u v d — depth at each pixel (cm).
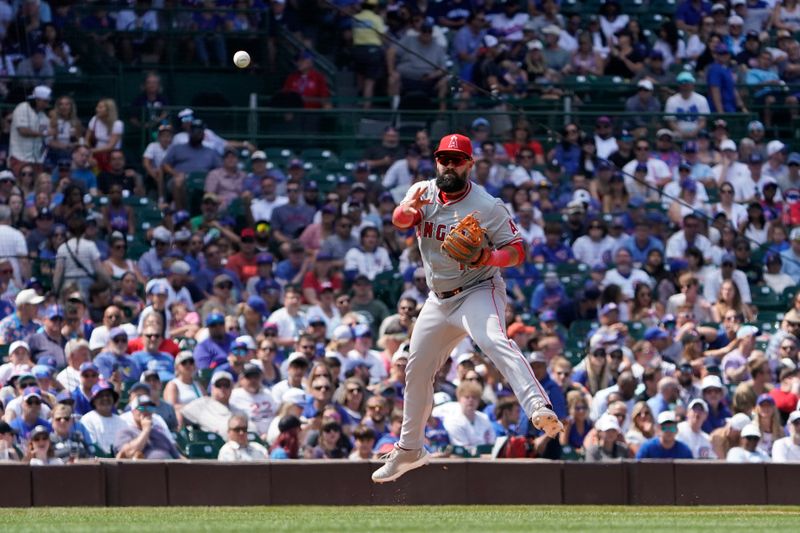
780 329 4853
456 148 2094
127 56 5484
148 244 4888
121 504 3036
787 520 2522
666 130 6047
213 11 5575
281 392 3919
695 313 4997
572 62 6512
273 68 5659
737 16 6931
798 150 6519
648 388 4106
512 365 2092
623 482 3203
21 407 3469
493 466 3177
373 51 5728
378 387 3881
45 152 5094
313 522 2269
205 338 4188
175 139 5309
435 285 2166
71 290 4250
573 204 5422
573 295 5003
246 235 4909
